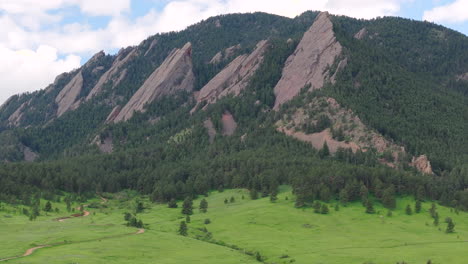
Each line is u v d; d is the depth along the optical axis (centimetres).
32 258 16362
